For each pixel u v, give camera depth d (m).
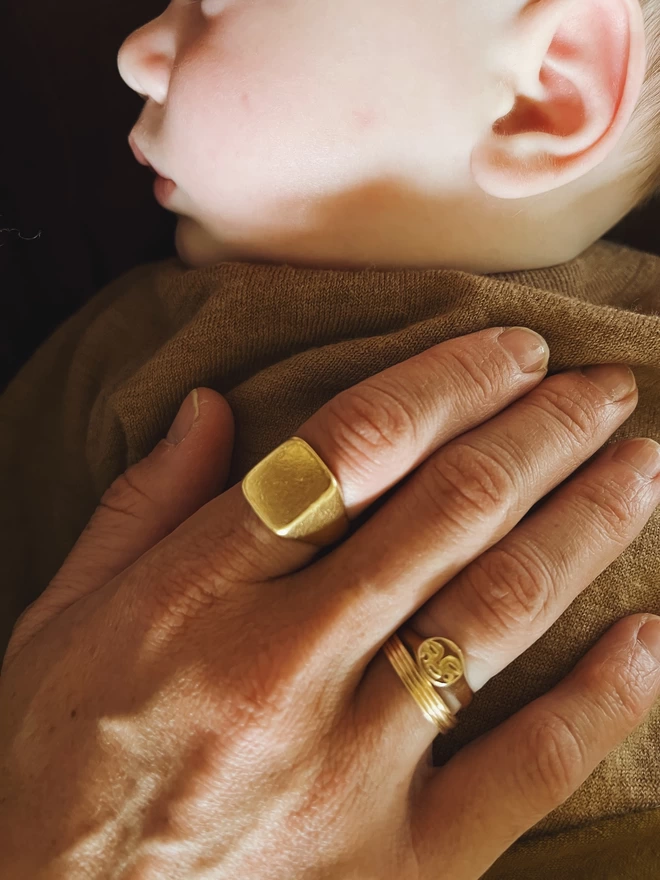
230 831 0.13
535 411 0.15
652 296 0.19
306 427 0.14
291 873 0.13
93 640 0.14
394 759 0.14
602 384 0.15
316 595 0.13
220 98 0.17
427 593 0.14
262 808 0.13
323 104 0.17
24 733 0.14
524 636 0.14
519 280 0.18
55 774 0.14
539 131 0.17
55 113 0.21
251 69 0.17
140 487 0.17
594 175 0.18
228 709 0.13
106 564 0.17
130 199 0.23
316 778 0.13
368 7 0.16
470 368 0.14
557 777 0.14
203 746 0.13
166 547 0.14
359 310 0.17
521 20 0.15
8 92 0.20
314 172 0.17
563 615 0.16
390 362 0.16
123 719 0.13
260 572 0.14
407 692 0.14
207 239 0.19
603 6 0.16
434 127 0.17
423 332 0.16
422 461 0.14
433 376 0.14
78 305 0.25
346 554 0.14
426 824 0.14
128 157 0.23
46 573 0.22
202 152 0.18
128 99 0.22
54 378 0.23
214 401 0.17
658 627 0.15
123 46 0.18
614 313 0.15
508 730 0.14
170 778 0.13
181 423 0.17
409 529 0.14
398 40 0.16
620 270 0.20
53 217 0.22
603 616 0.16
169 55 0.18
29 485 0.22
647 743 0.16
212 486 0.17
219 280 0.18
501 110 0.16
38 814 0.14
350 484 0.14
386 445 0.14
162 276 0.20
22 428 0.22
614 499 0.15
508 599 0.14
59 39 0.21
